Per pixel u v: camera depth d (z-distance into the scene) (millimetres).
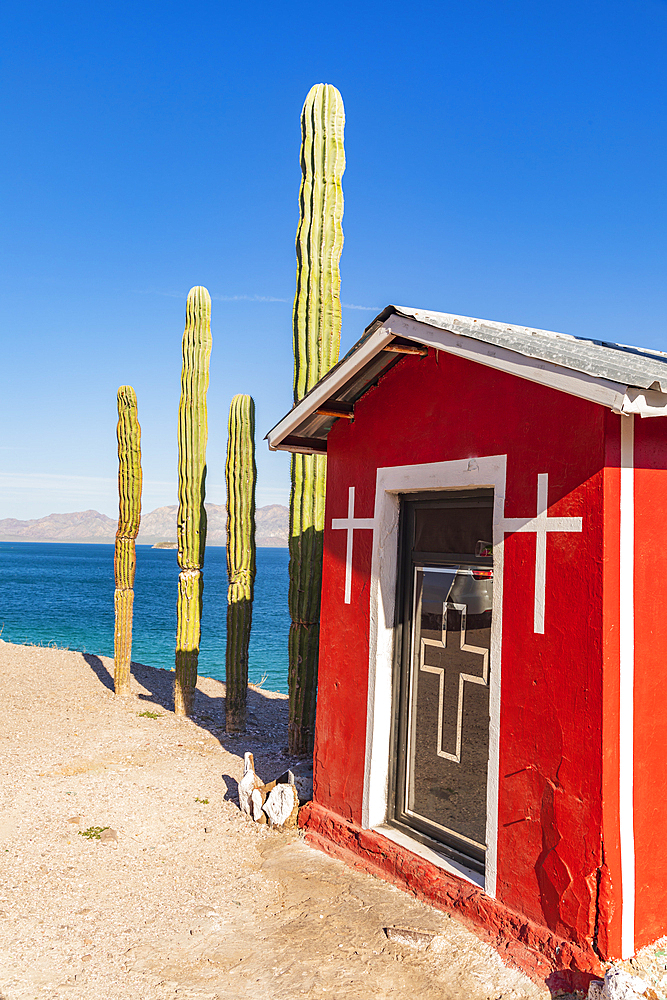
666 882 3570
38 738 8633
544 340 4090
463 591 4648
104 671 13977
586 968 3342
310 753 8180
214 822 5938
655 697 3588
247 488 9742
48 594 60562
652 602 3611
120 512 11602
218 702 12484
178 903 4492
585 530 3549
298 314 7660
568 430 3680
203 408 10617
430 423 4707
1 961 3752
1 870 4840
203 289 10703
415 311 4371
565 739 3586
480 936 3906
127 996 3502
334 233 7590
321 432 5992
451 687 4707
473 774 4473
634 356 4410
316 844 5371
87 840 5441
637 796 3490
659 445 3701
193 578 10570
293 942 4016
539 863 3680
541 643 3762
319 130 7598
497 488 4113
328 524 5793
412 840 4801
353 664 5352
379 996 3512
